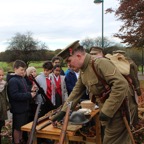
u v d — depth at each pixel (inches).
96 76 116.0
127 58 166.4
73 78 209.5
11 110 182.4
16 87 179.3
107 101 110.9
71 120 131.2
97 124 166.9
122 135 120.6
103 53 182.1
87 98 189.2
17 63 183.9
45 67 201.2
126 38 537.6
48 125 138.5
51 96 199.9
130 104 132.6
